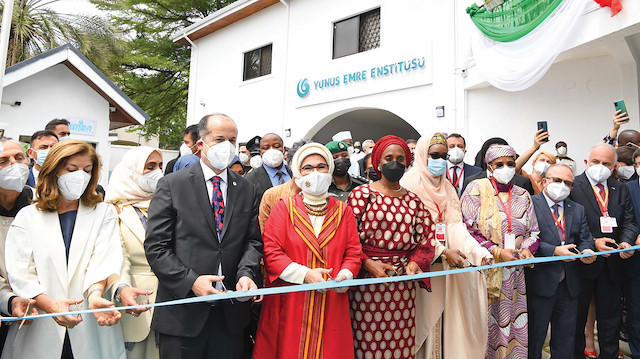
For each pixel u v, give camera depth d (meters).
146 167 2.55
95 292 1.96
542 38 5.23
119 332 2.19
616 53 5.22
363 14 8.99
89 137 9.66
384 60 8.35
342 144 3.49
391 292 2.48
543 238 3.15
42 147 4.02
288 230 2.37
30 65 8.33
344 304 2.33
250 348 2.72
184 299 1.93
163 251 2.07
